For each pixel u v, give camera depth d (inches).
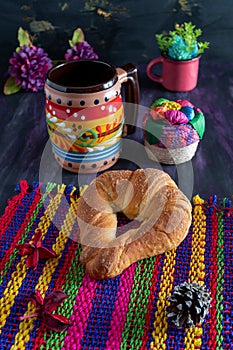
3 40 33.0
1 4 31.6
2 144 27.5
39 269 20.8
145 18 32.2
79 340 18.2
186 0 31.4
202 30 32.7
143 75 33.1
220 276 20.2
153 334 18.3
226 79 32.5
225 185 24.3
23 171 25.5
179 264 20.8
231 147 26.7
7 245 21.8
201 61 34.0
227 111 29.6
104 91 22.8
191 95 31.0
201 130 25.3
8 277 20.5
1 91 32.0
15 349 18.0
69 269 20.8
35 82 31.4
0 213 23.3
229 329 18.4
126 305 19.4
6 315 19.1
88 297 19.7
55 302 18.8
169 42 30.6
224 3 31.5
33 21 32.3
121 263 20.2
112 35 32.9
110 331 18.5
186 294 18.2
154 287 20.0
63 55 33.6
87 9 31.8
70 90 22.5
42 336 18.4
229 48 33.5
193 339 18.1
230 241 21.6
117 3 31.5
